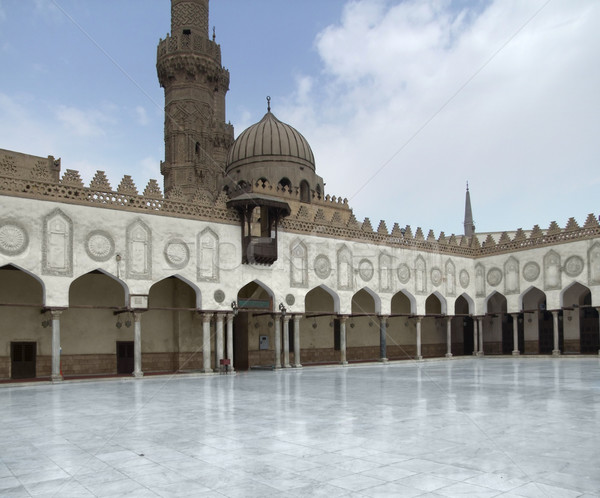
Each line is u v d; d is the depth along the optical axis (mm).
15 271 17641
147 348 20250
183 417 8023
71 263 15992
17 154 19016
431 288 25484
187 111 27141
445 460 5074
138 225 17328
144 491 4254
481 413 7859
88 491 4281
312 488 4242
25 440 6426
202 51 27391
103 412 8820
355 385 12766
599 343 24719
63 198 16062
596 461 4996
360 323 26516
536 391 10633
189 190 26516
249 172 25359
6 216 15078
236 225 19500
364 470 4750
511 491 4098
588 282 23125
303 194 25969
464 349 30234
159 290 20656
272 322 21609
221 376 17484
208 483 4434
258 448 5695
